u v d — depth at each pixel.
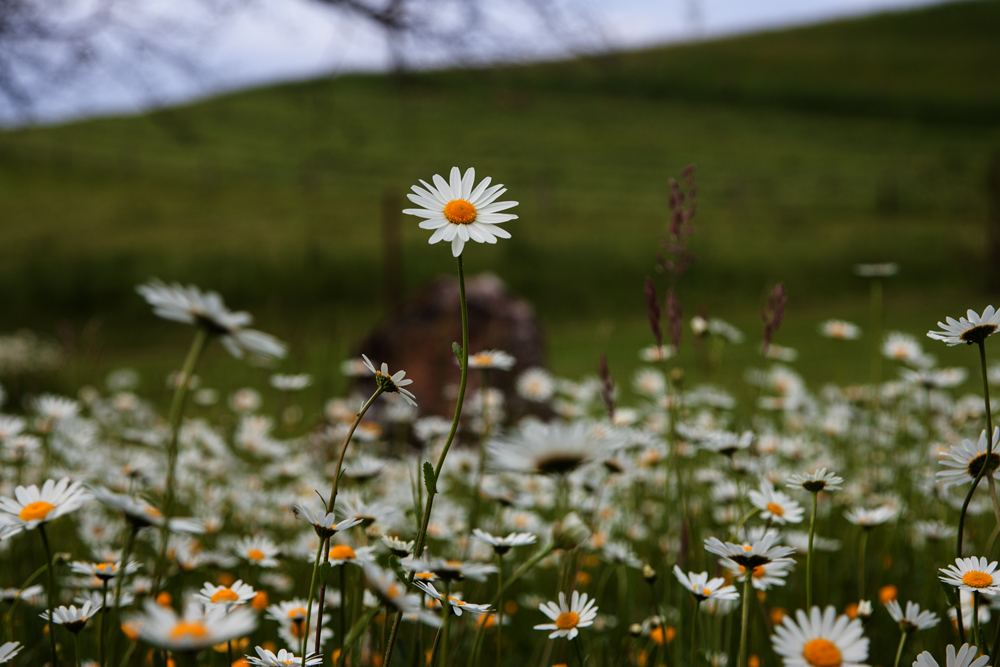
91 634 1.73
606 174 41.16
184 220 30.86
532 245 27.53
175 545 1.83
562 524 1.18
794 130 51.84
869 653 1.92
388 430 4.79
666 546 2.21
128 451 3.32
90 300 21.62
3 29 5.85
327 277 23.97
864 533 1.90
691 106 58.06
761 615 1.88
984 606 1.46
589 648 1.90
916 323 17.17
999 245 22.72
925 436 2.95
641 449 2.76
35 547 2.20
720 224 30.75
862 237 28.14
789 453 3.02
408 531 2.28
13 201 32.16
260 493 3.09
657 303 1.89
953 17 69.81
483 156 44.53
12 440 2.22
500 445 0.97
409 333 7.20
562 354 14.60
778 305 2.06
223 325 0.86
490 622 1.88
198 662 1.52
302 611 1.54
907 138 49.41
